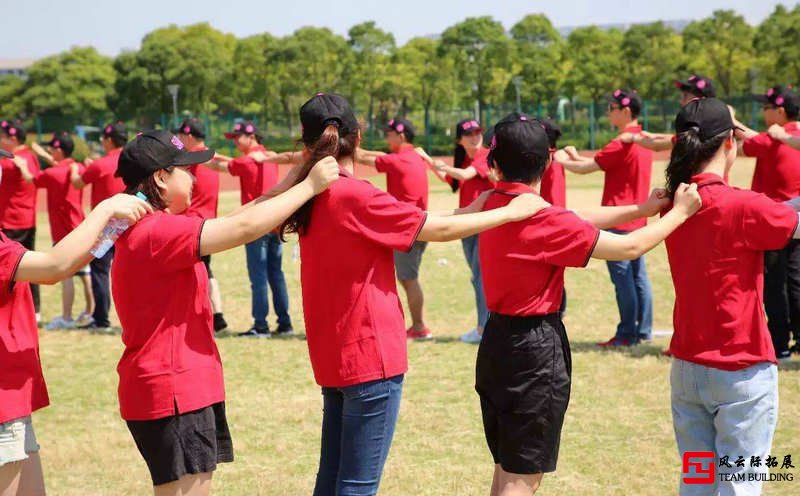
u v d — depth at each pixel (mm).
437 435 5758
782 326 7117
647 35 55938
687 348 3660
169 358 3359
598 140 44438
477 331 8281
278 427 6043
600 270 11570
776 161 7168
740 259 3539
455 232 3383
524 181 3654
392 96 57031
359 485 3469
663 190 3848
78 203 9922
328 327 3484
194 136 8664
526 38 63406
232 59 62719
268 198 3676
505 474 3703
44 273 3289
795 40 50875
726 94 54250
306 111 3500
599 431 5688
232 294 11164
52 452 5598
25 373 3590
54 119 53094
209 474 3469
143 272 3334
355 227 3385
